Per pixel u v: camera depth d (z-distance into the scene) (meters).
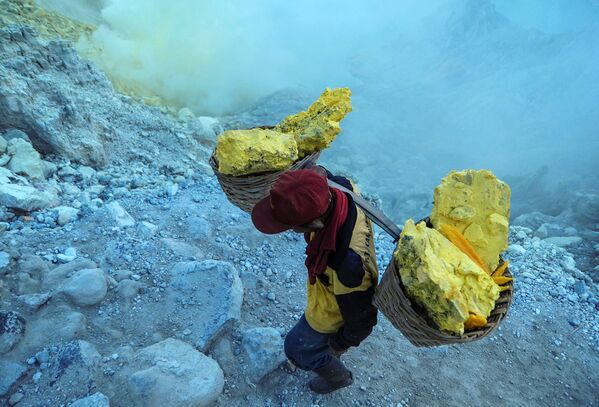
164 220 3.49
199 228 3.43
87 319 2.52
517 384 2.96
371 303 1.81
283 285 3.22
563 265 4.46
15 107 4.43
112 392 2.16
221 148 1.89
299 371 2.55
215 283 2.73
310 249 1.72
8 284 2.56
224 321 2.53
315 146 2.03
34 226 3.25
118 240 3.11
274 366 2.46
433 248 1.64
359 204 1.80
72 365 2.20
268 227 1.61
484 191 1.81
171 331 2.54
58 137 4.62
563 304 3.75
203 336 2.48
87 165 4.88
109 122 6.01
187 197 3.99
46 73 5.79
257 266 3.32
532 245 4.87
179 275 2.81
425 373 2.84
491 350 3.15
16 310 2.42
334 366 2.25
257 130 1.96
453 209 1.81
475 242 1.78
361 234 1.73
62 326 2.40
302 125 2.10
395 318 1.67
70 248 2.96
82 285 2.56
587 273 4.99
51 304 2.51
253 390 2.41
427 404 2.66
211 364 2.32
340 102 2.12
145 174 5.20
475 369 2.97
